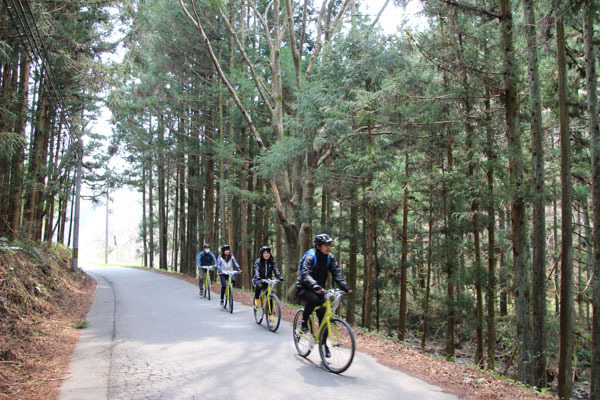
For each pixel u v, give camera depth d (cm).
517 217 915
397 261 1853
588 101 906
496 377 551
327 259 590
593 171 889
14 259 1038
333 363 532
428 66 983
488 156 963
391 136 1286
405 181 1074
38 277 1105
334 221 2073
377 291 1844
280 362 578
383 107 984
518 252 913
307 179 1557
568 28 1055
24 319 771
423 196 1398
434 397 443
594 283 887
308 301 573
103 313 1019
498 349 1445
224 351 640
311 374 524
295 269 1619
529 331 905
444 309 1283
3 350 578
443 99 951
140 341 709
